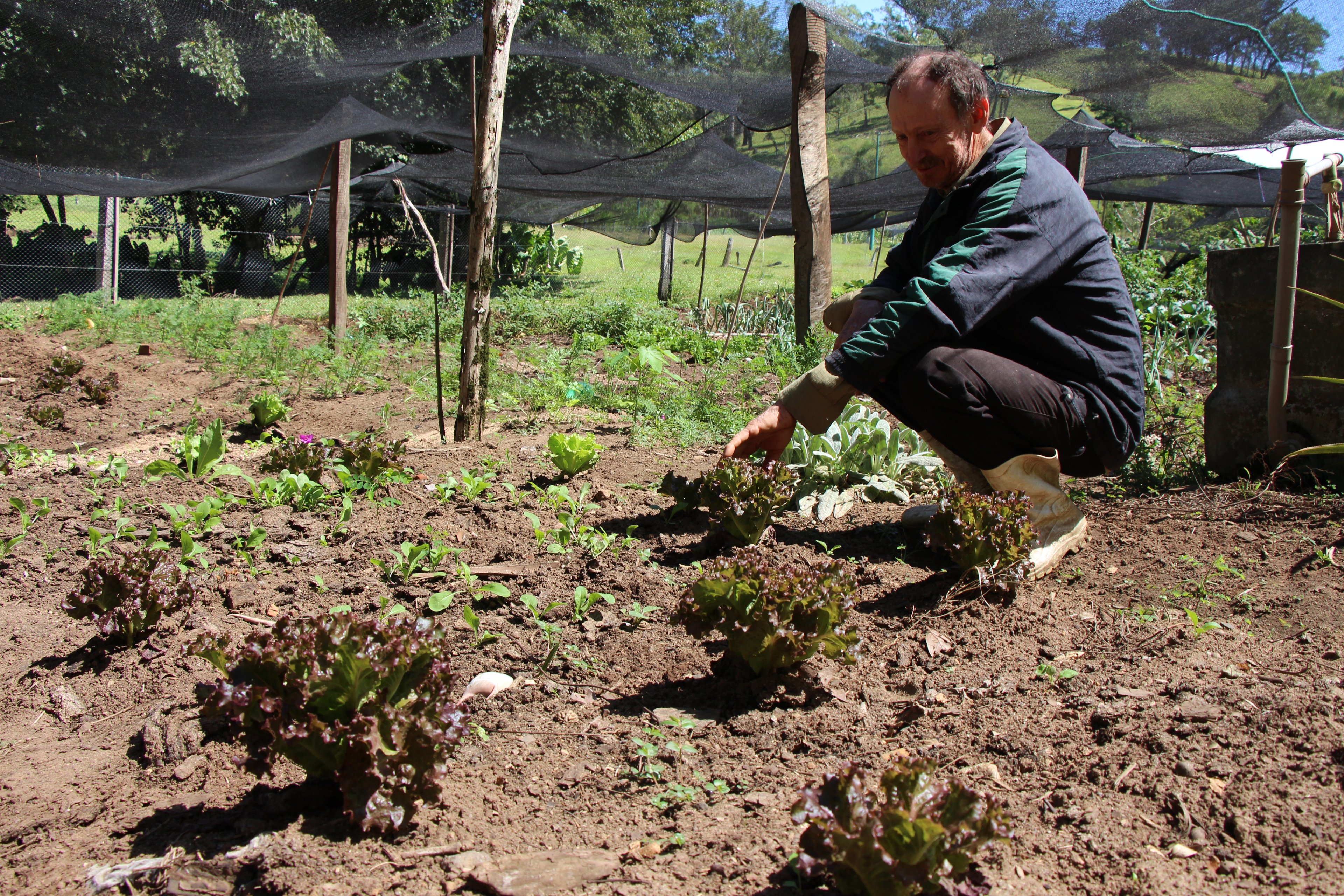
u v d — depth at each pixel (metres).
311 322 13.27
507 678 2.95
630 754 2.52
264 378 8.50
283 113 9.12
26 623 3.58
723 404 7.18
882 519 4.33
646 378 8.08
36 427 6.74
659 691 2.89
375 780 2.14
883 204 13.51
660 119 11.18
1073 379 3.48
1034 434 3.42
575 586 3.68
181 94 8.08
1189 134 7.18
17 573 3.98
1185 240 21.14
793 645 2.65
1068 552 3.62
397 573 3.84
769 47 8.16
